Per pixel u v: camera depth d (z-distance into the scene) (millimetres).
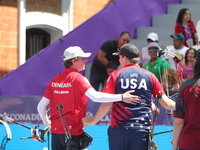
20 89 15016
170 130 10312
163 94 8141
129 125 7840
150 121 8016
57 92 8500
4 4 17172
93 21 16484
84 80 8352
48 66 15531
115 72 8227
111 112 8203
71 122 8383
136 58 8250
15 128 12070
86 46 16328
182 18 15438
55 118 8547
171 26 17000
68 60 8633
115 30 17000
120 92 8039
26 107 12203
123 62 8312
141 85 7984
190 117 6949
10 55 17375
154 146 7820
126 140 7879
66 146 8328
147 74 8102
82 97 8422
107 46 14547
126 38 14391
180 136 7121
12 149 12000
